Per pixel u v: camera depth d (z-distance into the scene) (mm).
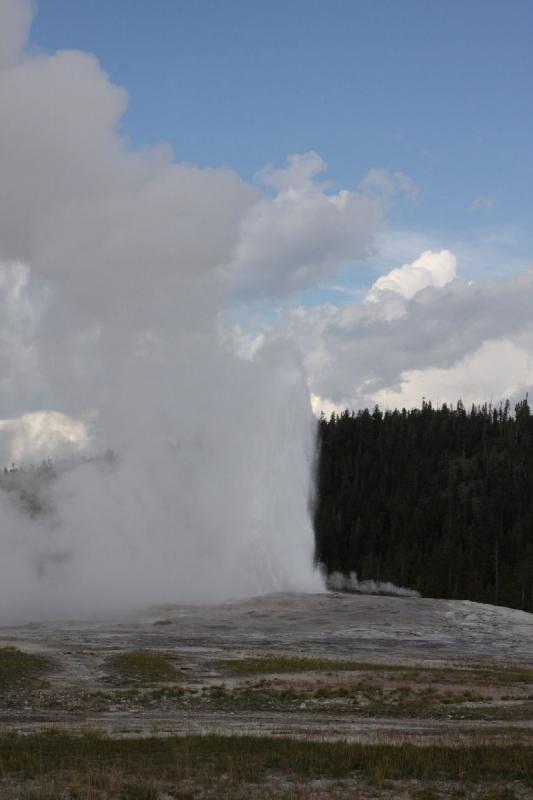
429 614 59562
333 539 135250
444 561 118062
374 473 153750
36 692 30109
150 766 17953
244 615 59000
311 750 19609
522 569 110438
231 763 18172
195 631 52312
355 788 16891
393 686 32656
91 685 31797
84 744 20219
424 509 139625
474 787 17031
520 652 46969
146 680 33000
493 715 27062
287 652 43969
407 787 16984
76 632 51469
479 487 141250
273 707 28406
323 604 63625
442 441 162875
